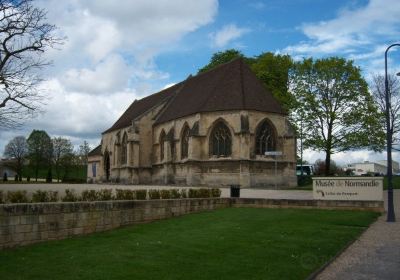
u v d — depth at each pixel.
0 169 122.00
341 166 116.88
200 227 18.50
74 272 10.74
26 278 10.22
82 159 117.88
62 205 15.89
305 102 56.31
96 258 12.30
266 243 14.79
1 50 25.92
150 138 69.56
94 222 17.28
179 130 58.19
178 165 57.88
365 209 25.95
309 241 15.34
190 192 26.14
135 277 10.31
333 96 55.84
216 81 57.72
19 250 13.55
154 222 20.47
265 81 66.25
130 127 69.25
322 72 55.91
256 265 11.63
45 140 107.62
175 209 22.62
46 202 16.12
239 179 49.72
